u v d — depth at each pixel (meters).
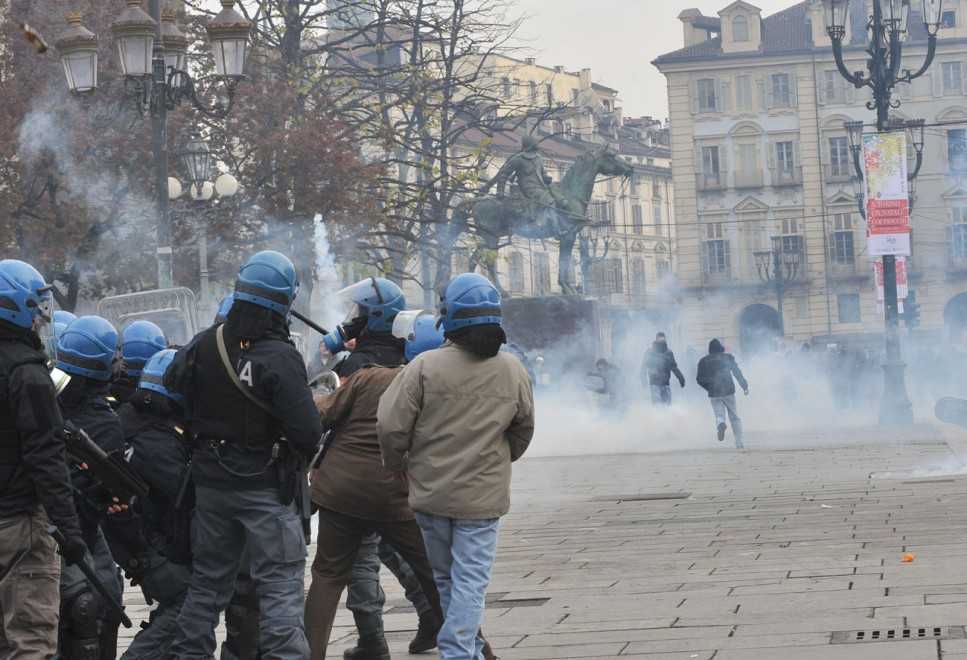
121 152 28.06
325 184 30.89
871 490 15.56
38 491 5.60
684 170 86.94
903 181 26.70
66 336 6.44
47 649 5.79
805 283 85.00
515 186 35.09
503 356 6.18
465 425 6.06
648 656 6.89
